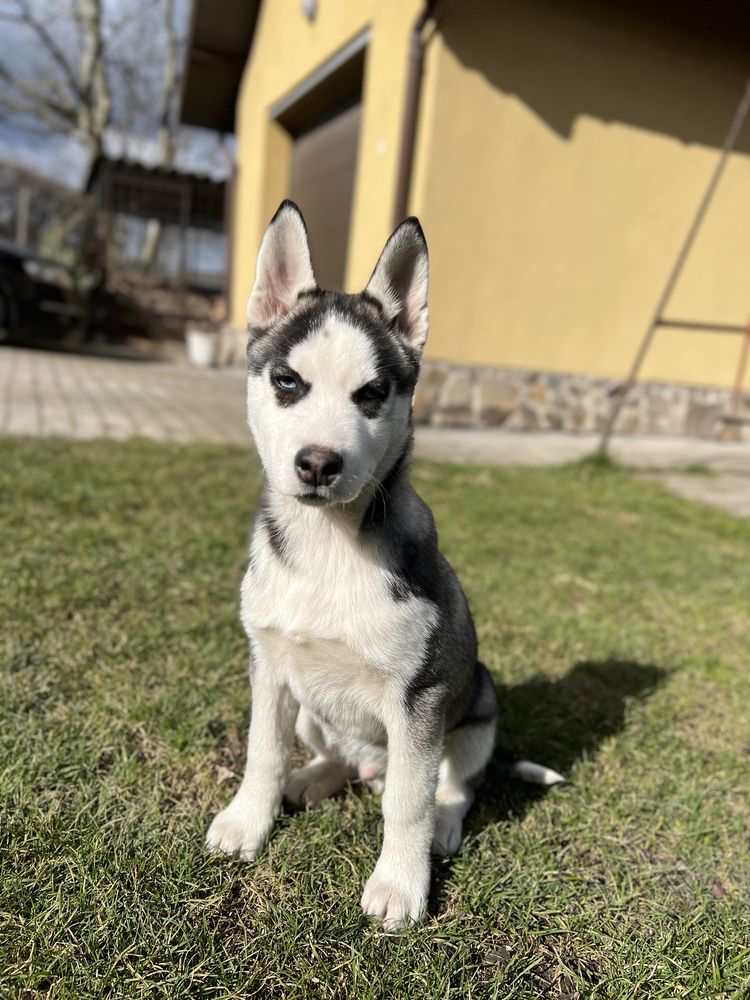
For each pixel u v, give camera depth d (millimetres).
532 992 468
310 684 559
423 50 2004
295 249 602
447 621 550
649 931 522
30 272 3883
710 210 2480
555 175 2225
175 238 6316
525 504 1539
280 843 562
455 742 625
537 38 2074
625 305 2471
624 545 1350
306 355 532
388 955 485
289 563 537
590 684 851
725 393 2727
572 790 661
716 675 886
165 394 2611
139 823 562
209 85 3736
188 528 1165
